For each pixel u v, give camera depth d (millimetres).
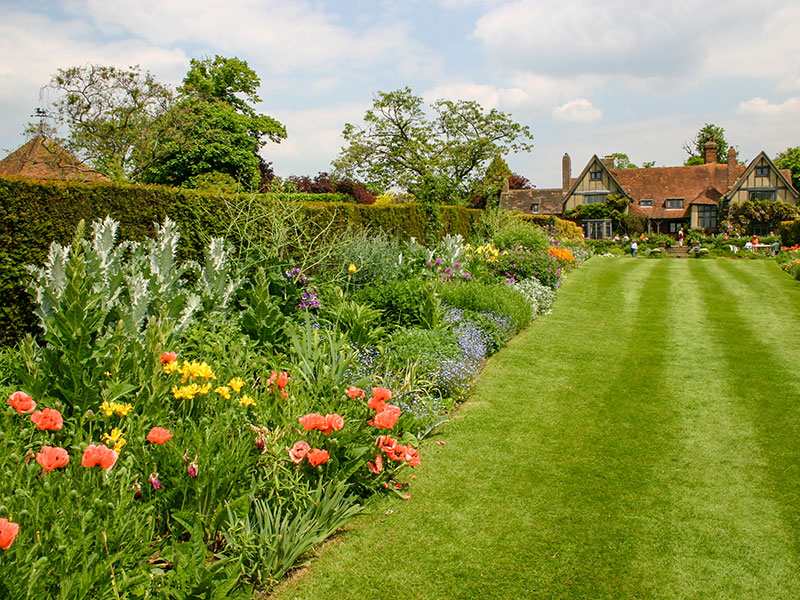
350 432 3602
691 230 42812
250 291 5465
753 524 3451
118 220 6301
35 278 5031
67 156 19469
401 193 33125
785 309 11227
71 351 3180
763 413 5340
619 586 2877
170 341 4113
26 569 1880
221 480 2771
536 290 11531
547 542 3252
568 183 50562
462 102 31906
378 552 3117
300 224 8227
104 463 2334
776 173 43844
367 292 7645
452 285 9266
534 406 5562
